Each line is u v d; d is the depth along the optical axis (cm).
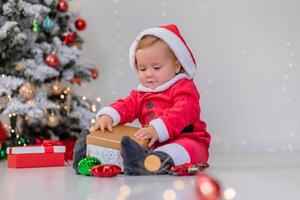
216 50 332
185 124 192
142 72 205
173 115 189
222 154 298
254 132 330
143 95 206
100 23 338
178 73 207
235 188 154
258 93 330
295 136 328
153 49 200
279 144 328
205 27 333
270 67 331
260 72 331
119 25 338
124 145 175
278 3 332
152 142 183
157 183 162
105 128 196
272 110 330
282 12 332
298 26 331
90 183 165
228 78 331
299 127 328
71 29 296
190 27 333
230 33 333
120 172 180
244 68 331
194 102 198
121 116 202
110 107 203
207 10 334
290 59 330
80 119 288
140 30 336
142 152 177
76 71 291
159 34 201
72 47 285
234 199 136
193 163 183
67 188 155
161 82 202
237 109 331
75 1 335
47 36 286
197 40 333
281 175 185
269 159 258
